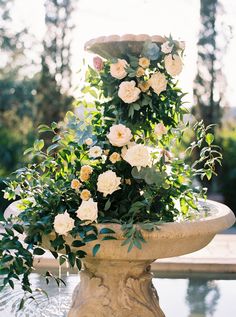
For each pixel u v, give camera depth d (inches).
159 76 78.2
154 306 86.8
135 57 79.4
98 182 75.4
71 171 82.9
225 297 119.7
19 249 74.1
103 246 73.3
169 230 70.9
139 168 76.3
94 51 84.7
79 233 71.3
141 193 84.7
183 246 74.8
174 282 130.3
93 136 81.0
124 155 78.8
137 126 81.3
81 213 72.0
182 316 107.5
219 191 254.4
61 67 236.8
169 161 86.3
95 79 84.7
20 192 86.7
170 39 78.1
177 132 90.1
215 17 250.4
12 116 244.2
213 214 89.2
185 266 136.9
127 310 84.0
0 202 219.6
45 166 88.0
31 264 74.7
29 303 110.3
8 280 73.4
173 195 87.5
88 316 84.4
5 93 243.8
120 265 84.0
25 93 244.4
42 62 236.2
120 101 80.9
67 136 86.8
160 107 81.7
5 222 81.1
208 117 252.5
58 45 235.9
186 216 90.3
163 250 73.9
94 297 84.7
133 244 70.4
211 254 149.0
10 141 243.3
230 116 260.5
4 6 242.5
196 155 237.9
